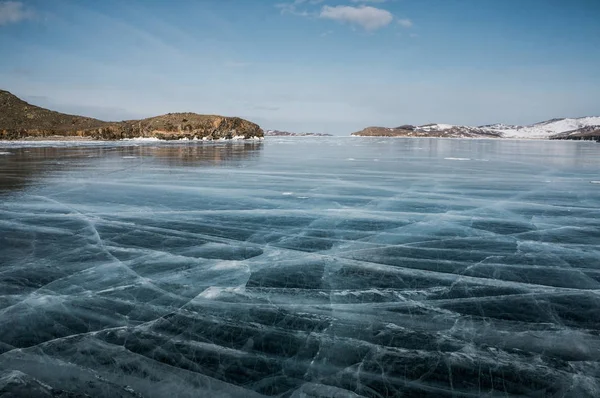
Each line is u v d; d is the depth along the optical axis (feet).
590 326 21.31
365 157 146.92
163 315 22.11
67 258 31.24
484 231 40.70
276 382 16.49
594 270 29.66
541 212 49.88
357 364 17.75
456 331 20.66
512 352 18.80
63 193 60.34
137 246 34.58
